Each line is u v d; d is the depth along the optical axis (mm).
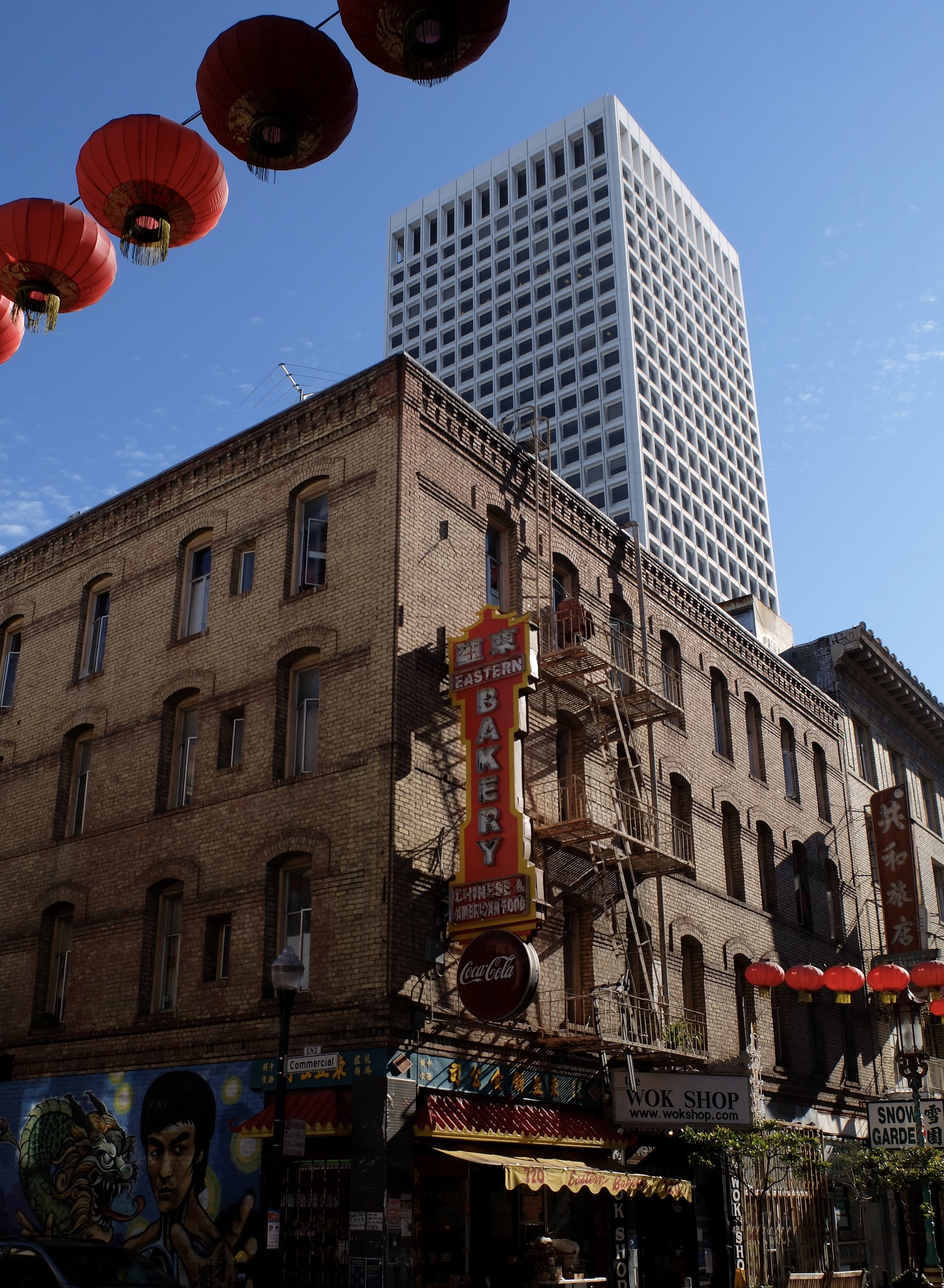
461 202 125562
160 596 23703
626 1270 20312
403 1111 16703
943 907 41062
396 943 17438
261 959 18969
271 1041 18250
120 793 22609
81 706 24203
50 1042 21562
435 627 20188
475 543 21766
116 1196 19406
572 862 21953
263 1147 17672
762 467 129250
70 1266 13328
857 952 32938
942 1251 31688
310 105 7117
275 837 19578
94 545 25672
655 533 101125
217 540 23125
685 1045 22297
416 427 21047
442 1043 17766
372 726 18969
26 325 8641
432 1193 17484
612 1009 21250
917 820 40531
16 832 24266
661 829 24578
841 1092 29859
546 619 23031
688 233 126125
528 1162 17344
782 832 30734
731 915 27125
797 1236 25109
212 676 21891
